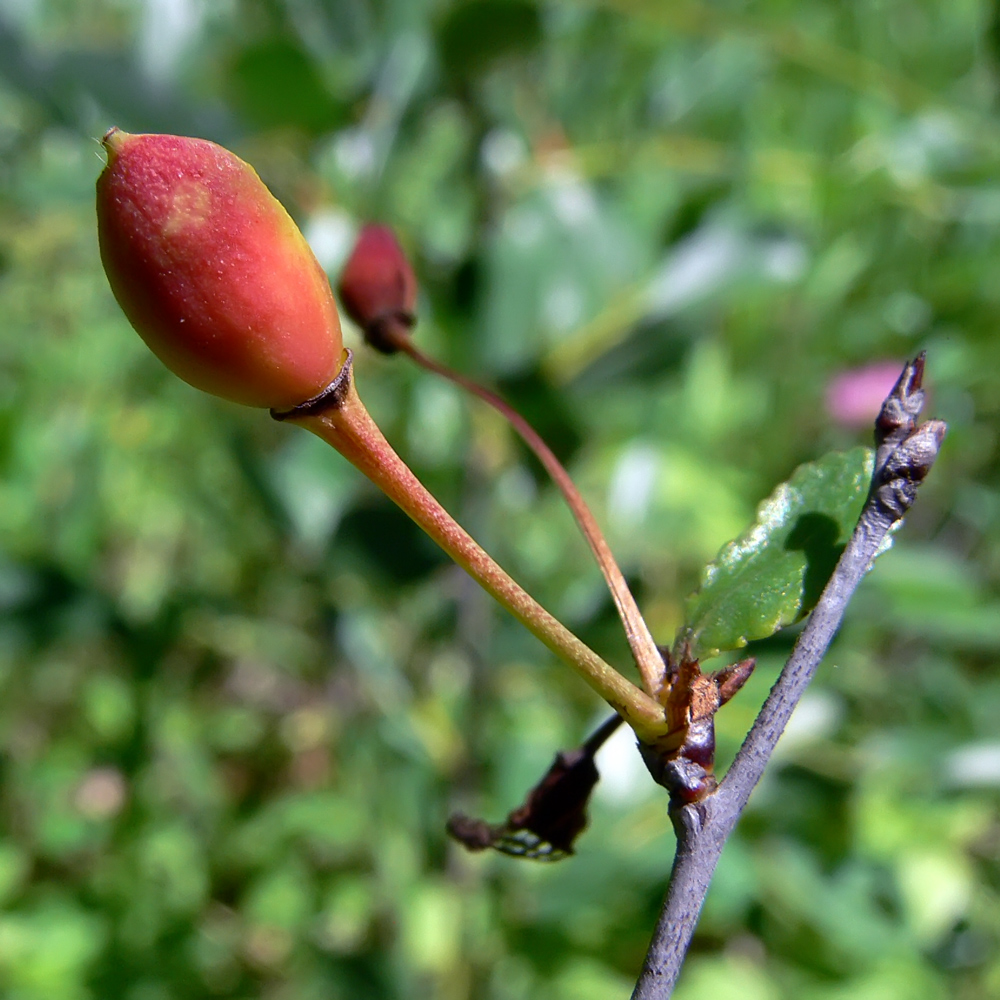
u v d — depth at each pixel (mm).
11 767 250
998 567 279
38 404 299
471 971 205
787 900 214
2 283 310
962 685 227
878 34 255
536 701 220
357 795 235
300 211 176
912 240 241
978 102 240
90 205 195
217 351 74
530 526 252
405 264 100
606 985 198
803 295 248
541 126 204
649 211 207
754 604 85
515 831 91
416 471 199
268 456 218
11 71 167
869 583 191
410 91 179
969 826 234
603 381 182
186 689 252
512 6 169
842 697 212
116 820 242
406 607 217
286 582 239
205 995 226
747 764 76
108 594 199
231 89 170
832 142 254
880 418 79
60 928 226
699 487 247
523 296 188
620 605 81
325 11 180
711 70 217
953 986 245
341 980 204
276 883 236
